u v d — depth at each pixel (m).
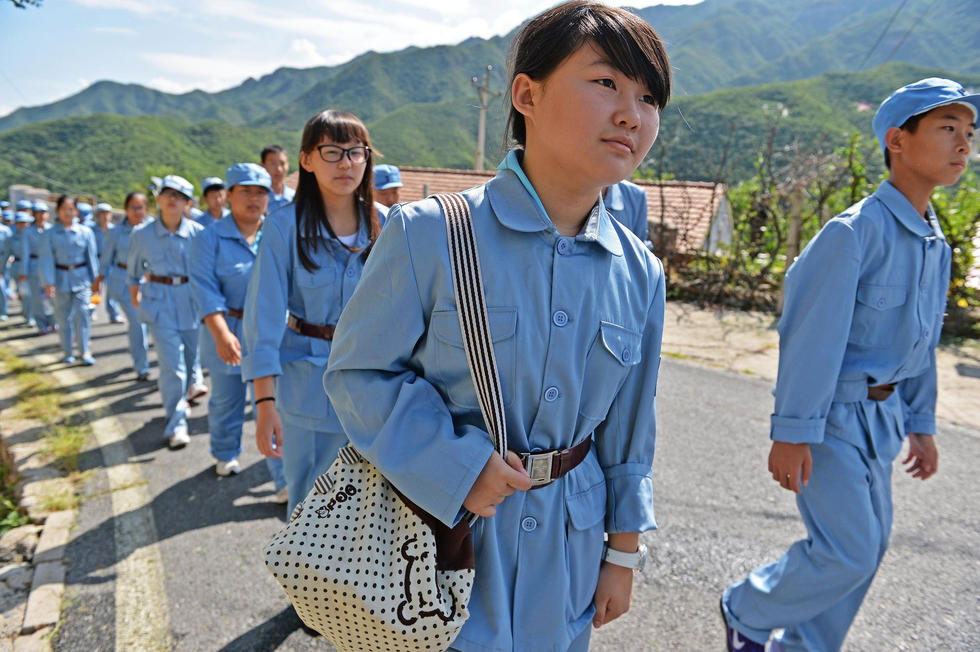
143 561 2.88
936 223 1.98
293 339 2.51
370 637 1.06
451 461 1.02
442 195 1.12
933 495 3.57
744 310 8.87
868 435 1.94
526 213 1.08
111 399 5.52
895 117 1.87
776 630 2.26
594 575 1.28
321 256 2.44
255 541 3.08
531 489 1.15
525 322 1.06
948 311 7.21
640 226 3.61
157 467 3.98
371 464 1.13
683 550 2.97
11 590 2.65
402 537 1.07
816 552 1.97
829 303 1.83
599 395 1.17
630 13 1.03
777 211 9.91
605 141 1.00
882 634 2.42
